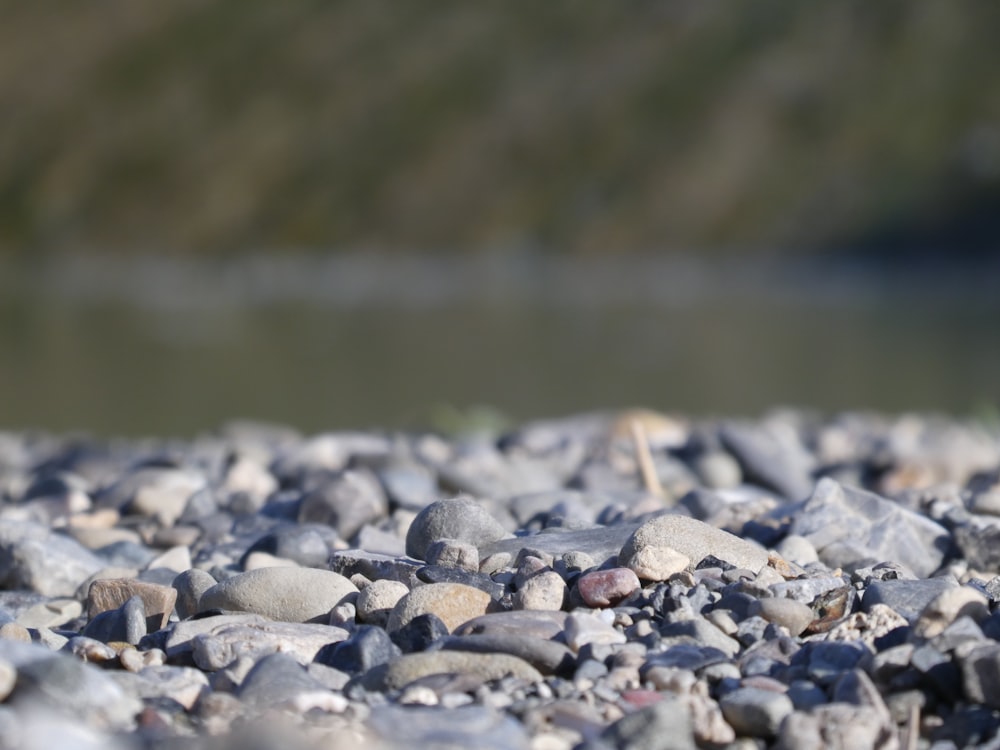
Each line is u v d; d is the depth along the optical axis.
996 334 23.08
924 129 47.38
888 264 40.47
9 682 2.29
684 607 2.87
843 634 2.74
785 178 47.38
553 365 20.97
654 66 55.84
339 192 54.56
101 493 5.23
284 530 4.02
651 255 46.50
